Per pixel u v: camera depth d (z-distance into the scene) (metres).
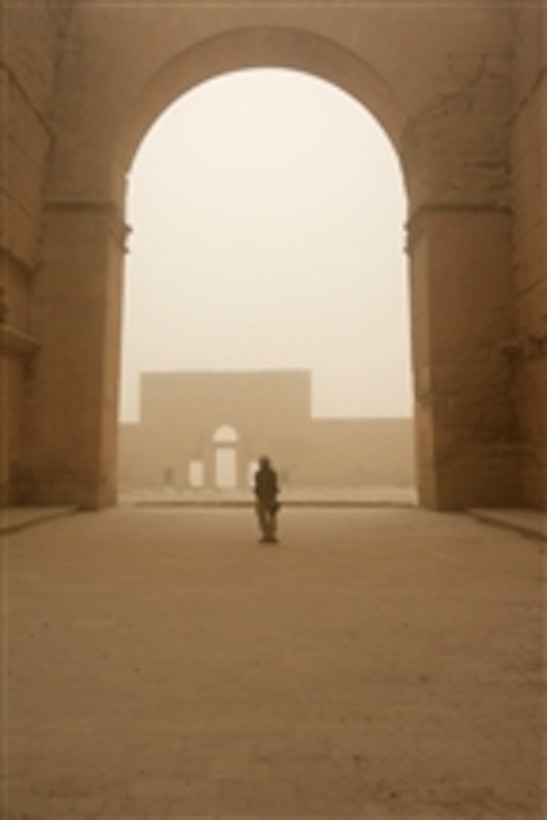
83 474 15.03
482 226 15.41
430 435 15.13
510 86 15.77
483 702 3.37
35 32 14.55
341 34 16.19
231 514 14.16
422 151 15.73
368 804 2.41
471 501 14.70
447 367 15.05
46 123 15.35
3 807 2.40
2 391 14.05
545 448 13.33
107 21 16.31
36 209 15.33
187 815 2.34
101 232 15.63
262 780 2.59
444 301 15.23
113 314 16.33
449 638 4.46
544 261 13.40
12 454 14.61
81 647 4.29
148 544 9.02
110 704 3.36
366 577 6.55
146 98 16.69
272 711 3.26
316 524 11.90
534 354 13.78
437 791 2.50
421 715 3.20
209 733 3.02
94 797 2.47
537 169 13.80
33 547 8.68
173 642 4.38
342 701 3.38
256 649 4.23
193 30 16.27
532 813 2.35
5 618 5.00
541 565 7.25
